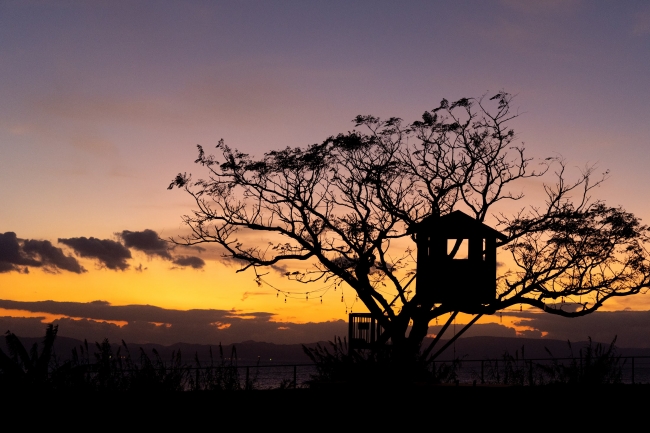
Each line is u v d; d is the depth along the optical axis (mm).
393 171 28719
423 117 28547
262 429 15625
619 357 22766
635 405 18891
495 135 28625
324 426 16031
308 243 28781
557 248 27609
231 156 29172
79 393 15242
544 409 17844
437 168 28828
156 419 15383
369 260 27922
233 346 19438
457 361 22469
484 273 27219
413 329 27234
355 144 28141
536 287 27922
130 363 16828
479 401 17906
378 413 16891
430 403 17531
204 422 15656
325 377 21672
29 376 15086
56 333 15523
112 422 14922
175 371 17703
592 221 27750
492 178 28406
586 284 27891
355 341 26375
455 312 27609
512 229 27828
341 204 29406
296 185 29312
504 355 23719
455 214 27750
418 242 27688
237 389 18750
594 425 17047
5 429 14094
